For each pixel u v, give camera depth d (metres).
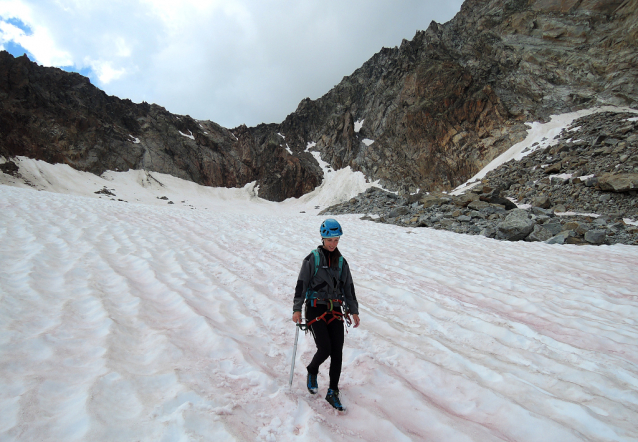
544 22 73.38
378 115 101.81
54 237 8.91
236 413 2.90
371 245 13.15
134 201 73.31
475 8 89.12
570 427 3.12
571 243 14.84
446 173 70.00
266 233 13.65
